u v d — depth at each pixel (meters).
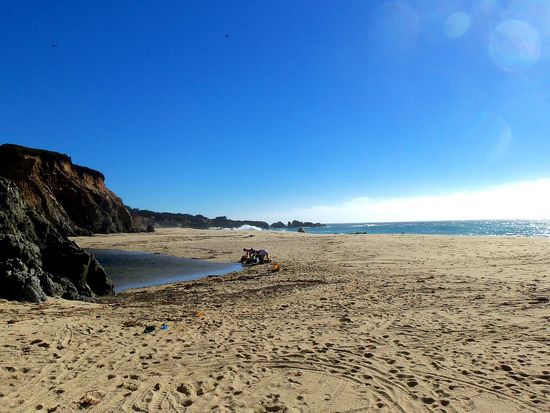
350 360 6.21
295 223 191.25
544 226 100.38
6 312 9.73
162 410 4.69
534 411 4.35
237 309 10.80
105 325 8.95
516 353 6.10
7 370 5.98
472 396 4.78
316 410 4.61
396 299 10.72
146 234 59.53
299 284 14.54
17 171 47.03
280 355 6.58
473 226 107.00
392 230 92.62
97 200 60.34
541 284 11.59
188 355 6.74
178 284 17.27
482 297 10.27
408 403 4.69
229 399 4.97
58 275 14.43
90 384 5.50
